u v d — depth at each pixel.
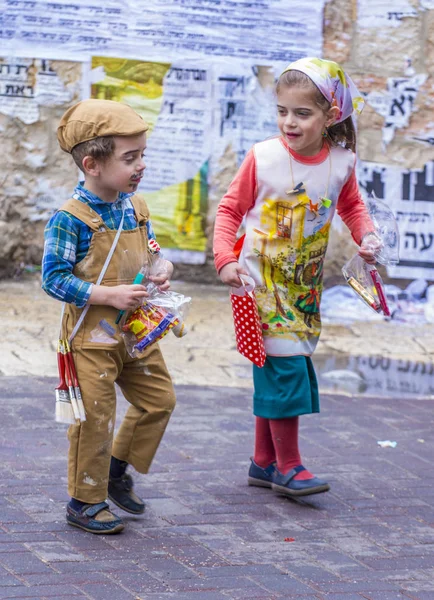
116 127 3.70
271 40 8.59
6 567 3.56
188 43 8.51
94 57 8.45
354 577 3.67
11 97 8.44
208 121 8.63
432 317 8.64
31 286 8.56
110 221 3.87
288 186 4.33
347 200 4.63
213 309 8.27
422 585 3.64
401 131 8.86
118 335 3.90
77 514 3.99
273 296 4.42
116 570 3.60
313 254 4.46
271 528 4.15
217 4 8.48
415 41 8.76
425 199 8.94
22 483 4.45
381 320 8.49
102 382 3.88
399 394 6.49
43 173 8.62
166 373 4.11
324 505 4.47
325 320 8.35
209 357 6.98
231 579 3.59
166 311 3.90
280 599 3.43
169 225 8.77
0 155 8.52
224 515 4.27
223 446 5.20
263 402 4.50
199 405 5.89
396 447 5.38
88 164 3.77
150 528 4.07
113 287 3.80
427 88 8.82
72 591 3.39
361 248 4.46
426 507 4.51
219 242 4.36
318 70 4.21
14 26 8.33
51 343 6.98
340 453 5.23
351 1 8.64
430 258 8.95
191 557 3.78
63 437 5.13
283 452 4.52
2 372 6.25
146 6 8.42
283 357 4.43
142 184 8.67
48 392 5.89
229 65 8.58
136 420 4.11
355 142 4.53
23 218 8.66
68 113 3.86
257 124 8.69
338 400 6.25
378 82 8.77
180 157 8.66
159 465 4.86
